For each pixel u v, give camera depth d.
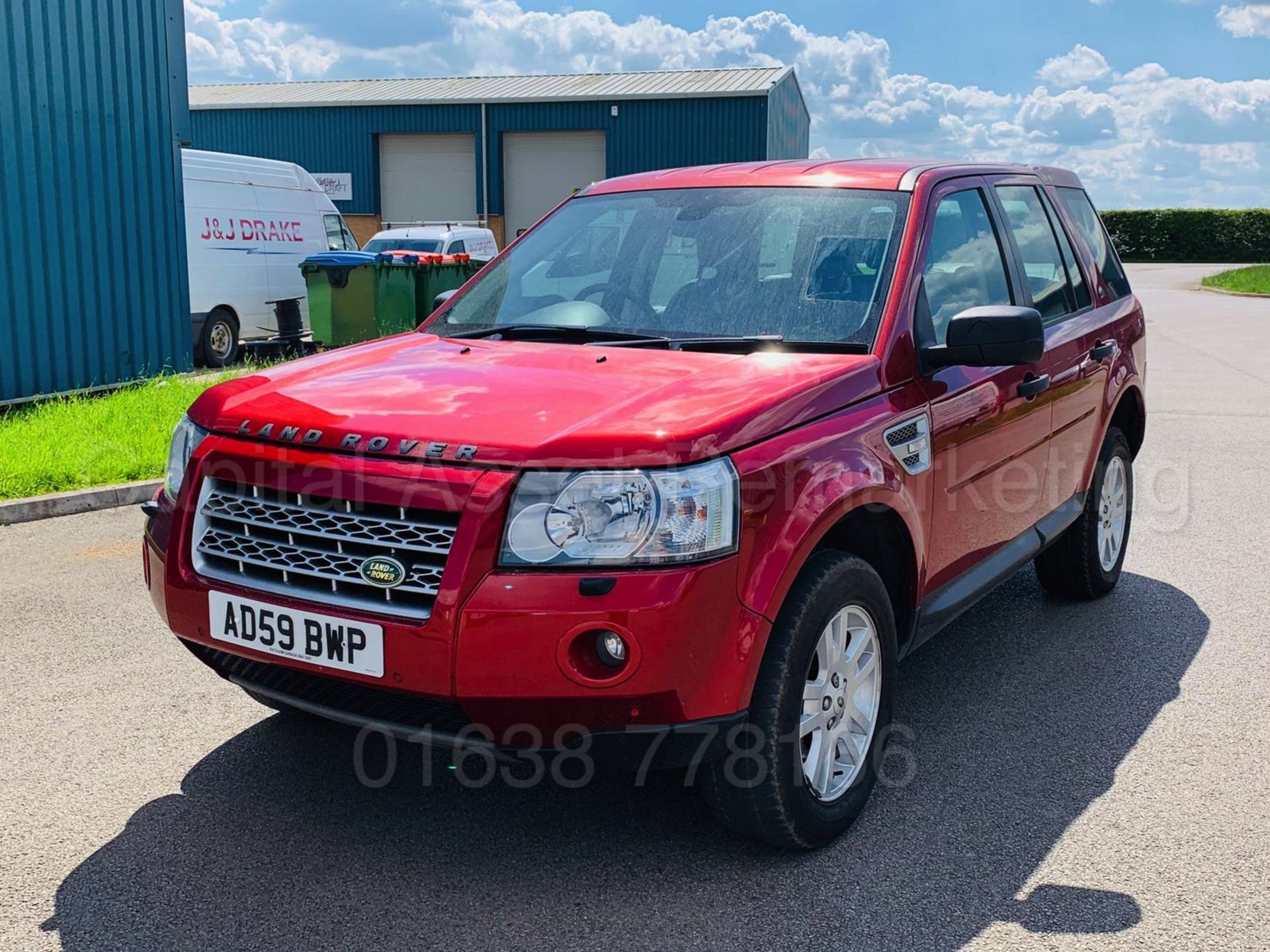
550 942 2.75
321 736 3.93
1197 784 3.61
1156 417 10.84
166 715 4.07
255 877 3.03
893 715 3.54
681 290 3.86
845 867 3.10
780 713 2.90
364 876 3.04
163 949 2.70
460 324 4.13
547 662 2.65
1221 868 3.11
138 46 11.38
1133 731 4.02
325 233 16.66
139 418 9.03
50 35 10.44
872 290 3.64
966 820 3.36
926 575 3.61
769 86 34.91
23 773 3.61
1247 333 19.81
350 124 37.91
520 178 37.31
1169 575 5.93
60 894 2.93
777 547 2.86
